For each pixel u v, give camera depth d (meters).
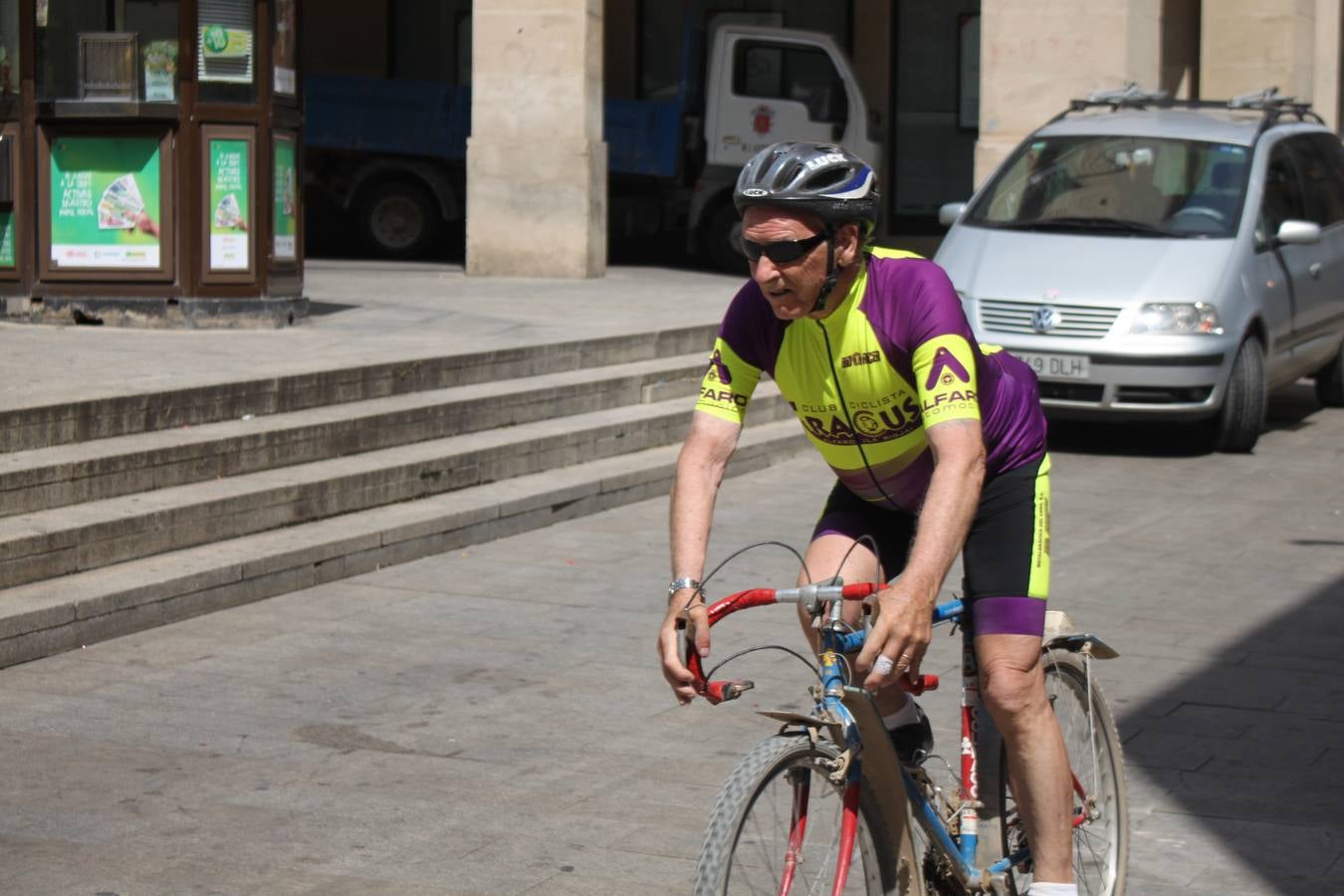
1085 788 4.37
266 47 12.17
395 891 4.74
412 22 26.09
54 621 6.97
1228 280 11.97
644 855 5.04
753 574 8.71
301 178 12.93
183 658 7.00
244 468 8.82
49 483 7.80
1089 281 11.92
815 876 3.49
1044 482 3.93
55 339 11.33
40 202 12.15
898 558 4.14
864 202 3.55
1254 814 5.38
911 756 3.92
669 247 24.34
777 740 3.46
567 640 7.40
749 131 22.31
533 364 11.45
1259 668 7.03
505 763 5.85
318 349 11.01
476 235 18.22
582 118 17.94
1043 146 13.36
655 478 10.70
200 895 4.69
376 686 6.70
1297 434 13.16
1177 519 10.08
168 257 12.09
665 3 25.94
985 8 17.41
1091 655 4.32
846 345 3.69
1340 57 23.19
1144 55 17.70
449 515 9.03
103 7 11.97
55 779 5.60
